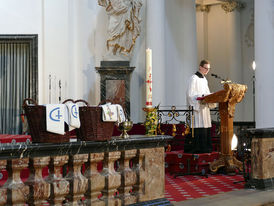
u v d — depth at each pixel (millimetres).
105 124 4680
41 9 14445
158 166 5312
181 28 16391
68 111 4355
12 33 14258
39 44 14320
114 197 4953
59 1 14445
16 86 14414
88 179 4605
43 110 4242
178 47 16281
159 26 14430
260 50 12406
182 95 16219
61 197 4387
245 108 19234
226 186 7680
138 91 15133
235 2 19203
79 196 4539
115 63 14148
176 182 8180
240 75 19312
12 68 14398
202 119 9258
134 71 15031
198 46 20109
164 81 14312
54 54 14320
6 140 9031
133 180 5031
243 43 19391
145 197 5133
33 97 14133
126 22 13977
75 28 14594
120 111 4887
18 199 4027
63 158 4383
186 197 6672
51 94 14195
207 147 9406
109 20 14039
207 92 9492
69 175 4531
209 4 19969
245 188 7359
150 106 5762
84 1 14703
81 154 4512
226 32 19656
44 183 4246
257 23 12523
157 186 5285
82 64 14555
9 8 14250
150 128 5738
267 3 12367
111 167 4867
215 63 19984
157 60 14281
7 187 4023
